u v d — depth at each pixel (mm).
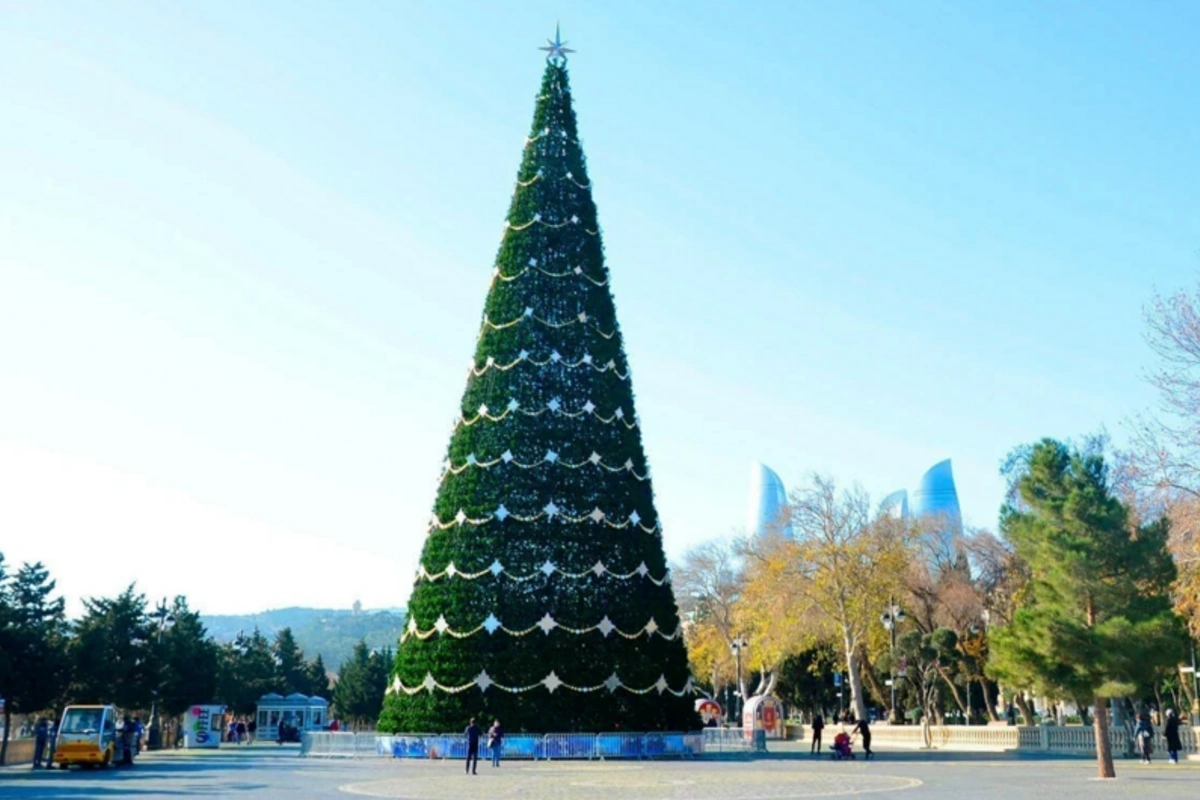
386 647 161875
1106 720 39125
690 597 105688
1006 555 78250
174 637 94938
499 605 48031
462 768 42531
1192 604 42156
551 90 57531
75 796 30875
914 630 81312
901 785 33844
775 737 82500
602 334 53562
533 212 54594
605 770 41000
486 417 51312
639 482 52156
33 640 60844
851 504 76188
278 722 98688
